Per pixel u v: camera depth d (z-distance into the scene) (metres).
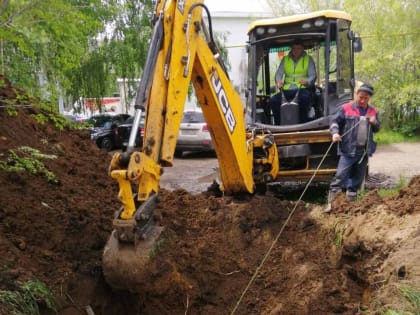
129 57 18.81
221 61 5.16
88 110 22.27
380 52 18.62
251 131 7.15
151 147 3.80
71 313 3.75
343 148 6.56
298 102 7.99
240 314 4.49
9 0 3.99
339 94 7.93
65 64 5.27
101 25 5.34
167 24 4.13
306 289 4.59
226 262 4.94
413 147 16.23
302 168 8.02
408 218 4.58
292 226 5.49
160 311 4.15
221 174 5.79
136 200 3.71
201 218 5.45
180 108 4.20
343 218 5.25
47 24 4.45
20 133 5.89
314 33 7.80
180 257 4.66
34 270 3.82
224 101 5.18
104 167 6.51
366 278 4.37
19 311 3.34
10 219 4.27
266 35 8.10
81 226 4.50
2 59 5.46
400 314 3.36
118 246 3.55
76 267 4.10
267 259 5.07
